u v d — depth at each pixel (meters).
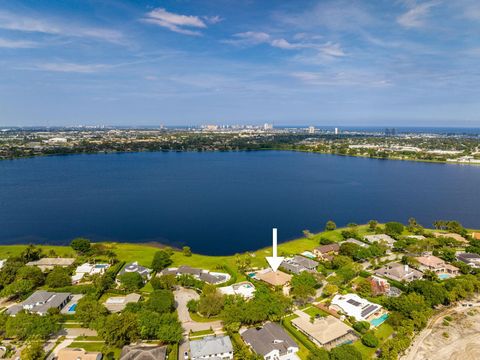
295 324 119.31
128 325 108.62
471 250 187.25
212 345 105.31
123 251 198.75
